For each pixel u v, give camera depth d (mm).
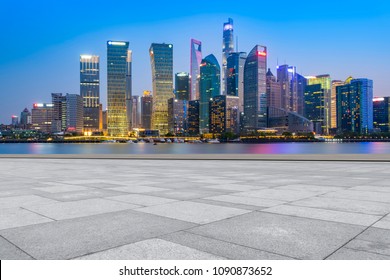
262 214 8305
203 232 6695
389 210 8750
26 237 6383
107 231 6785
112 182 15500
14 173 20953
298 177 17594
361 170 22172
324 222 7465
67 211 8758
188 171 21953
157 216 8125
